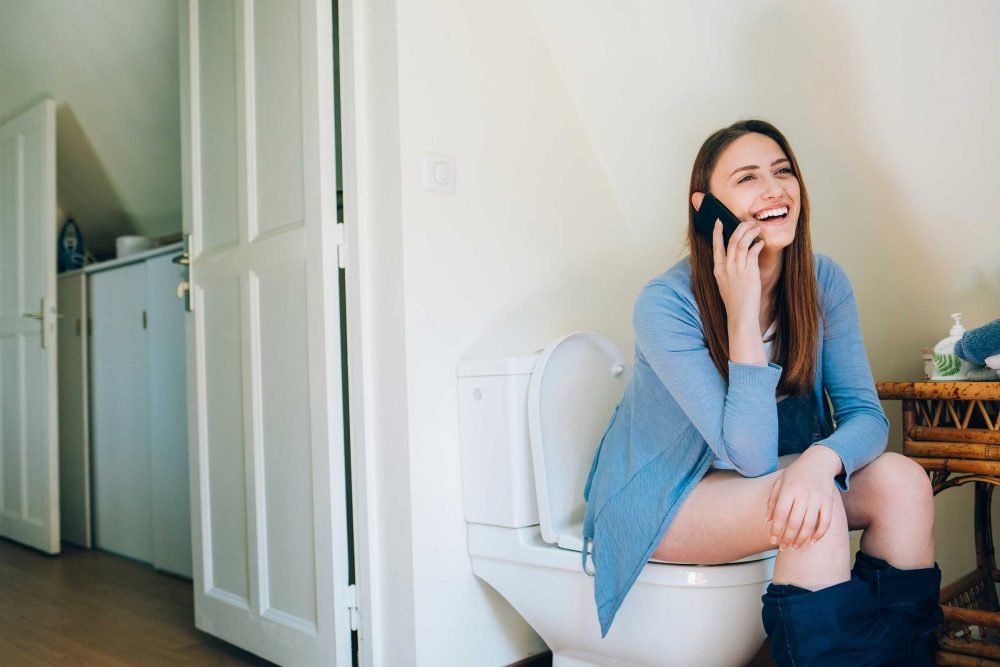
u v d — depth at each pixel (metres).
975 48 1.60
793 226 1.33
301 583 1.92
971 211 1.79
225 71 2.21
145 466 3.15
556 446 1.71
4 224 3.67
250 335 2.08
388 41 1.80
